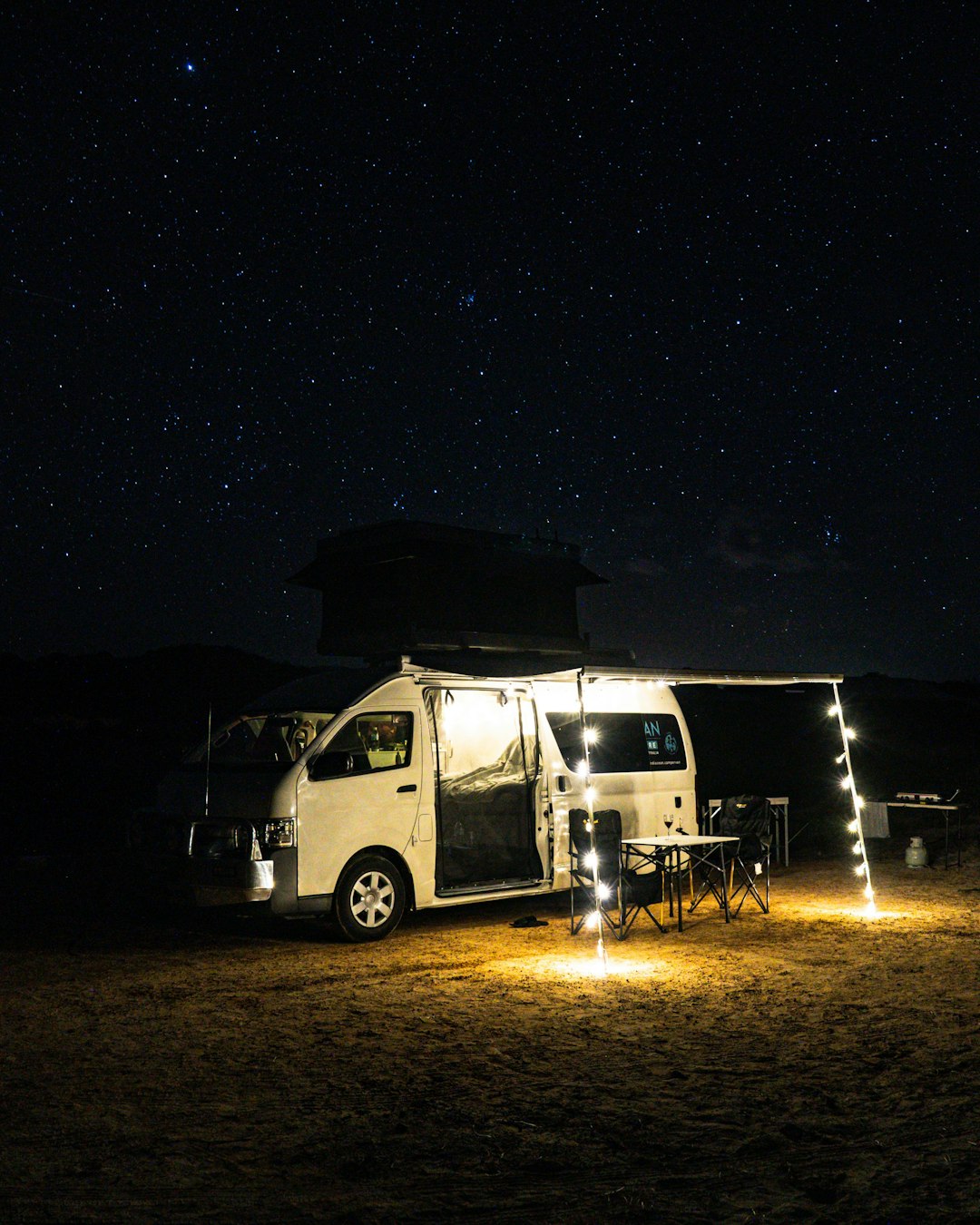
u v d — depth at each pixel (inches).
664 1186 156.1
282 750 380.5
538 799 404.2
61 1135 177.3
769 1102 192.1
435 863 368.8
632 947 337.4
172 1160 166.4
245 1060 219.8
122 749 1066.1
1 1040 235.0
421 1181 158.6
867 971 297.7
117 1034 239.3
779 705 1651.1
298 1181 158.7
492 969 307.1
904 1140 172.9
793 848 585.6
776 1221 143.7
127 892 444.8
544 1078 207.0
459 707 389.7
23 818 690.2
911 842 511.2
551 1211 147.5
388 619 693.9
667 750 466.6
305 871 335.9
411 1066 215.0
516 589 745.0
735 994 273.9
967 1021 245.1
